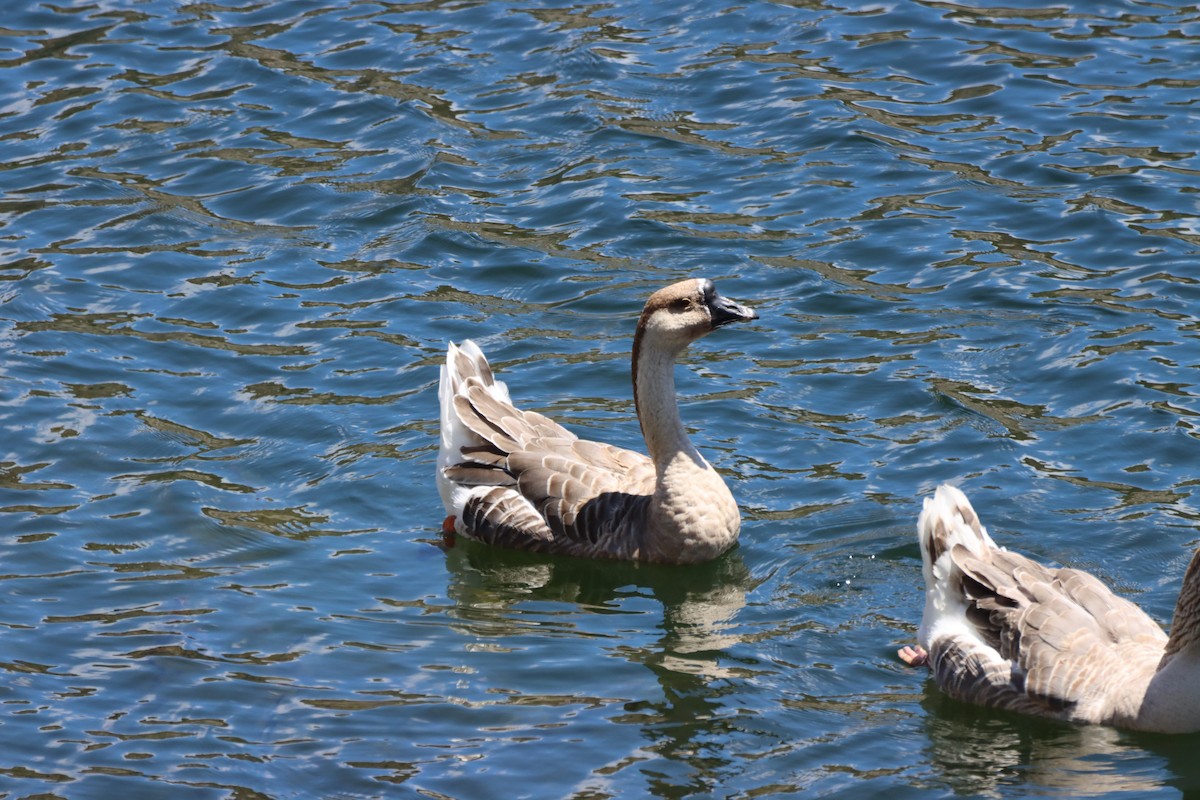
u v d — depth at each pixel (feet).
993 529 49.52
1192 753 39.24
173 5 93.66
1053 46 83.66
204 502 53.06
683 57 84.69
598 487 52.06
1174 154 72.79
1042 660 41.04
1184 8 87.25
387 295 66.08
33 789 38.58
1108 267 65.31
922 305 63.67
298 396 59.26
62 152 77.77
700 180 73.56
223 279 67.46
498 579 50.34
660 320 49.65
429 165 75.56
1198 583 38.14
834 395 58.39
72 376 60.39
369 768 39.45
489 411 54.19
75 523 51.65
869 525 50.78
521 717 41.83
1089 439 54.34
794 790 38.29
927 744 40.19
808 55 84.23
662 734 40.88
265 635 45.88
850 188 72.18
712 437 56.13
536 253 68.69
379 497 54.13
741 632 46.19
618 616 47.75
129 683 43.29
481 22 89.86
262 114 80.89
